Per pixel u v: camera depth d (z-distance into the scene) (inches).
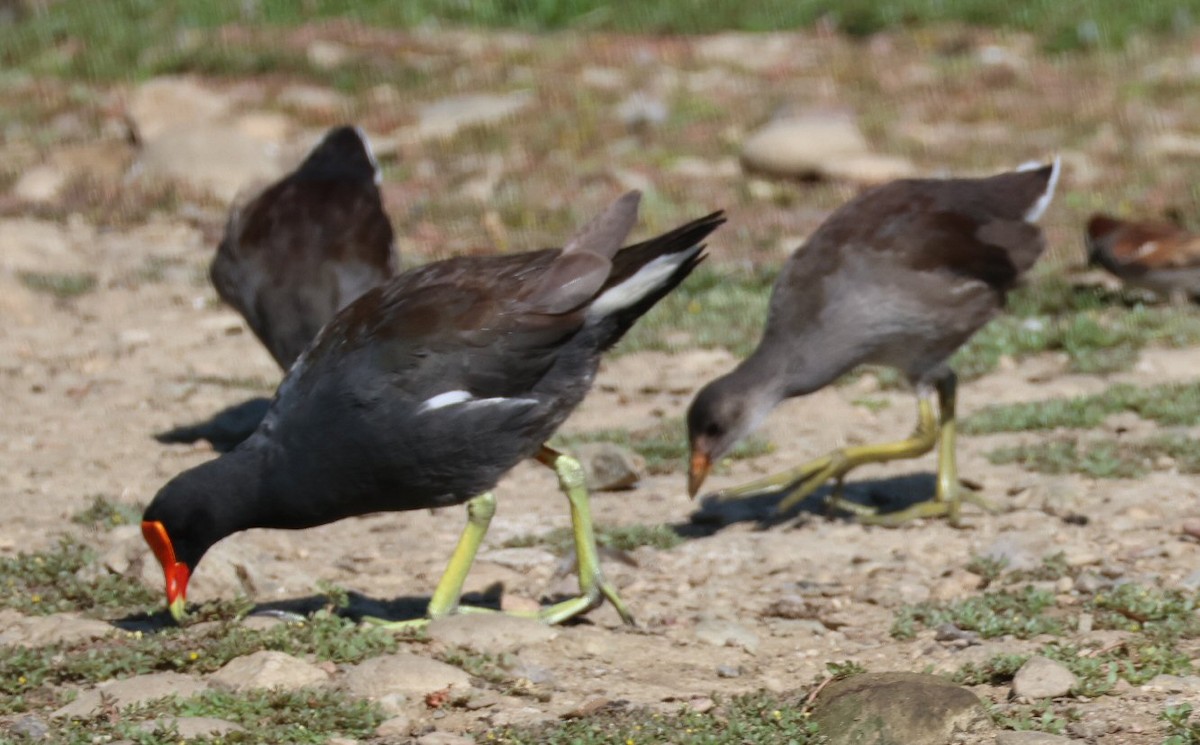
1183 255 690.8
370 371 361.7
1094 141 1066.1
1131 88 1200.8
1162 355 641.6
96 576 424.8
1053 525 476.4
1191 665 355.6
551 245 855.7
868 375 643.5
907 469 549.0
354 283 521.0
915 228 478.9
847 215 485.4
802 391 483.5
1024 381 625.0
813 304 476.4
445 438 363.3
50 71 1245.7
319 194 541.3
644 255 379.6
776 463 553.0
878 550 466.6
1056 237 841.5
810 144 988.6
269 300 521.0
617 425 596.7
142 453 567.2
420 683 351.3
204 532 370.0
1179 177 968.9
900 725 320.8
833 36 1396.4
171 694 338.3
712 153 1048.2
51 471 543.8
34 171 992.2
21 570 430.9
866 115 1131.3
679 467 551.8
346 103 1166.3
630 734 321.4
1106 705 334.6
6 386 646.5
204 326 731.4
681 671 373.1
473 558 397.7
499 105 1144.8
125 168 1015.6
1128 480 509.4
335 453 363.3
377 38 1326.3
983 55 1318.9
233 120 1090.7
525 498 521.0
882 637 396.2
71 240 876.0
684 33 1405.0
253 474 368.2
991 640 386.0
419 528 492.7
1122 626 386.3
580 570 403.5
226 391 641.6
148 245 870.4
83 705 335.9
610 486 529.7
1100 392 603.5
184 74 1238.3
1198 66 1264.8
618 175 985.5
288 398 369.4
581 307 371.6
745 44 1364.4
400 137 1088.8
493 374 366.9
